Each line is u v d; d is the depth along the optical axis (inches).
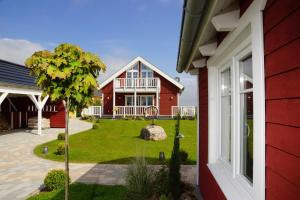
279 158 80.7
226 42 139.2
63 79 183.3
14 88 614.9
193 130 810.2
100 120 1043.9
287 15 73.8
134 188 232.8
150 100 1213.1
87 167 394.0
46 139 659.4
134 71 1215.6
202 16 119.6
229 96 173.8
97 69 196.5
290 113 73.5
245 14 104.8
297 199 69.9
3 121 798.5
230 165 164.2
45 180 280.8
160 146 583.2
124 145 597.0
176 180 233.1
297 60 69.1
